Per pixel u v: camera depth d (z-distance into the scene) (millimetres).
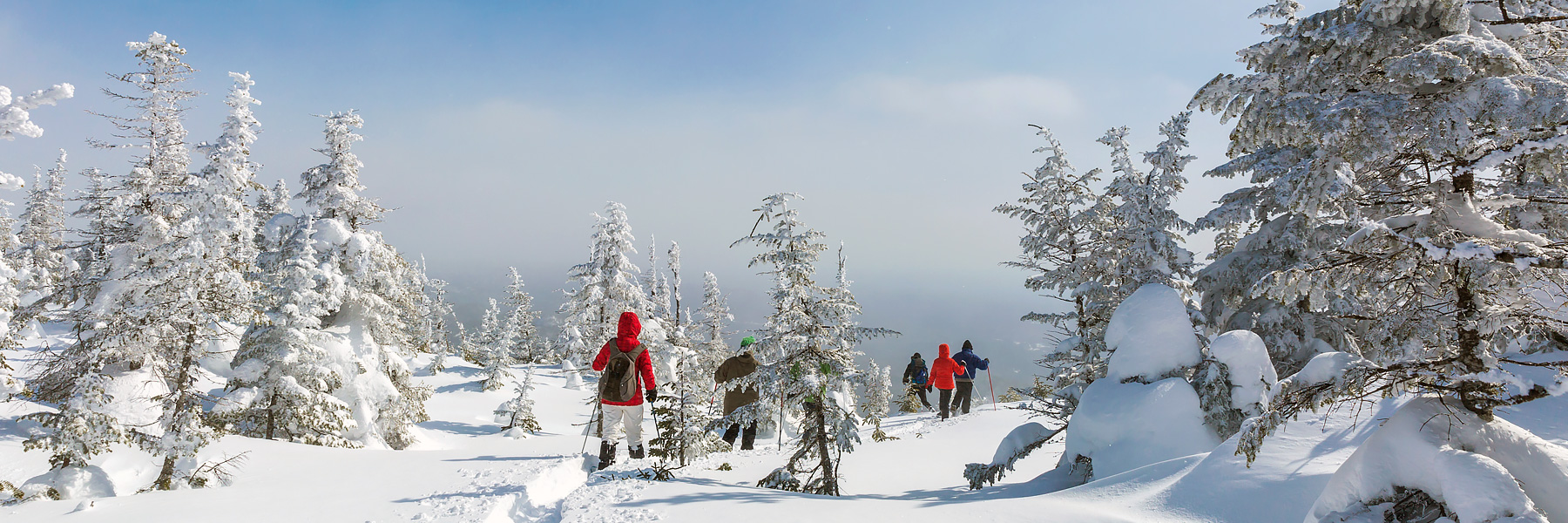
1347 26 6348
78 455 7238
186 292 8992
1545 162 5273
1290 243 8523
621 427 7602
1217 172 10008
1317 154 6711
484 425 22422
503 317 45656
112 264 13445
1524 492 3072
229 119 12852
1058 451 9359
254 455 9242
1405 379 3832
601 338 24062
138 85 14172
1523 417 4852
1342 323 8609
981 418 14359
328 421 14445
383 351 18125
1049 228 11320
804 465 8719
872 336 6996
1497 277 4250
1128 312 7254
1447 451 3344
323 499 5969
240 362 14992
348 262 17250
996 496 6469
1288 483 4293
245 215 13062
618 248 24406
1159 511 4480
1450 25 5926
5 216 32094
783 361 7066
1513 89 4629
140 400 8977
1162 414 6199
